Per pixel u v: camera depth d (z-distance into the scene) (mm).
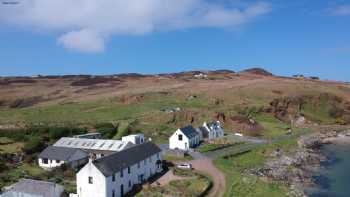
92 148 106500
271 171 101125
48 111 190500
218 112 167500
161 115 163500
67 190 76438
